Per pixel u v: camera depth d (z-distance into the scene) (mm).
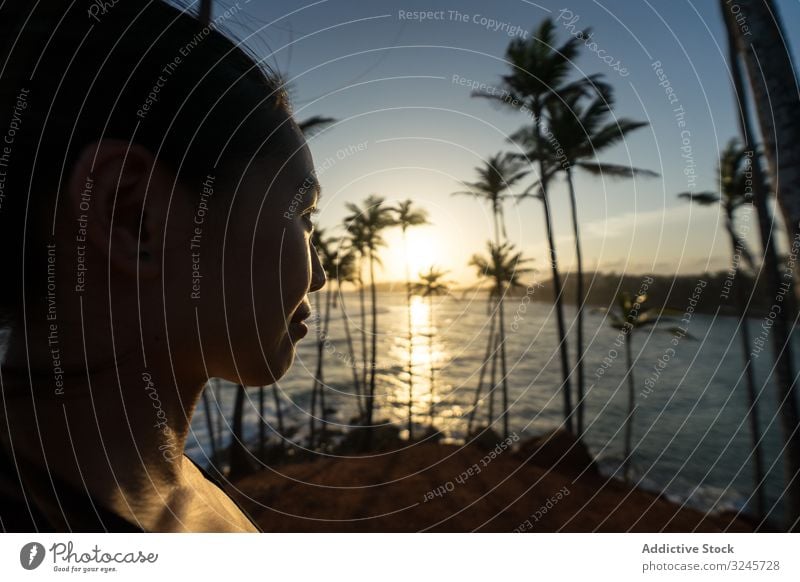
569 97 17062
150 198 232
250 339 265
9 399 209
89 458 218
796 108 3412
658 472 17859
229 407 21734
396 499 7105
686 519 7617
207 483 380
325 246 21172
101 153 217
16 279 210
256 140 274
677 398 24641
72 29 227
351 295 62375
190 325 245
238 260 260
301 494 7242
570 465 9891
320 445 18031
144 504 233
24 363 212
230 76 271
